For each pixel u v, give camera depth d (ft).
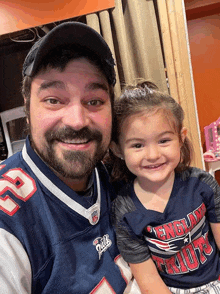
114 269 1.90
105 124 1.75
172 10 4.57
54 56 1.56
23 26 4.64
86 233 1.80
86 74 1.60
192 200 2.01
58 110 1.60
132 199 2.06
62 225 1.68
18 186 1.61
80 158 1.64
